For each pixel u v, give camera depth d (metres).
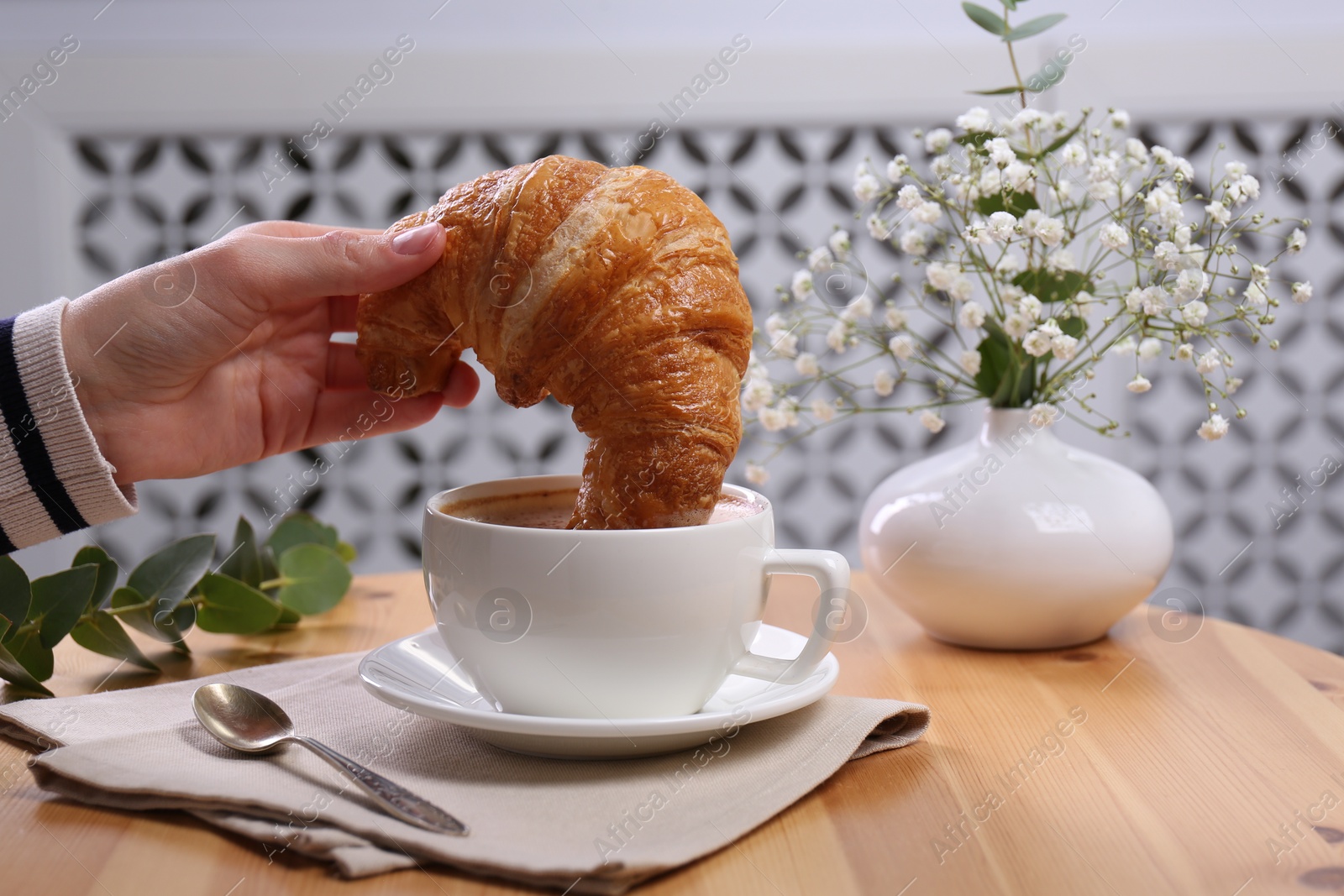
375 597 0.69
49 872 0.44
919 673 0.59
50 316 0.57
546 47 1.10
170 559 0.60
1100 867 0.44
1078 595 0.60
